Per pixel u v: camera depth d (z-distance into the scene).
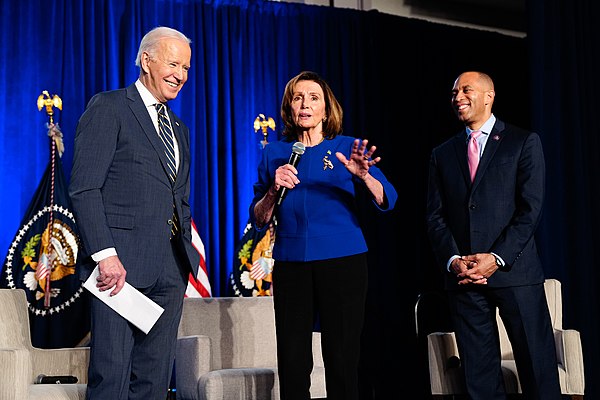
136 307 2.63
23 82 5.23
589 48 5.57
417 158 6.54
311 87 2.87
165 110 2.92
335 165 2.84
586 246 5.31
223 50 5.93
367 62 6.48
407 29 6.68
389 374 6.13
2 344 3.52
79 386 3.06
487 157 3.50
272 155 2.98
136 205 2.72
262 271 5.54
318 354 4.27
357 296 2.77
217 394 3.56
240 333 4.25
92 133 2.69
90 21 5.49
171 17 5.77
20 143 5.18
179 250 2.85
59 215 5.10
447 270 3.48
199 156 5.71
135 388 2.79
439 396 3.83
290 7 6.27
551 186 5.34
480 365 3.43
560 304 4.21
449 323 6.45
